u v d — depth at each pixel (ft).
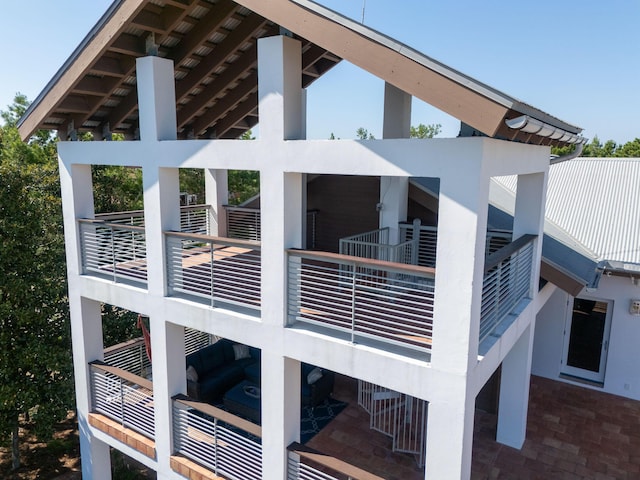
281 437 20.81
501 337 19.88
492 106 13.21
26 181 36.99
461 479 16.53
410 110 29.89
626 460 25.94
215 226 42.47
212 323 22.43
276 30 26.25
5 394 33.68
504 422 27.12
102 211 54.95
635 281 32.50
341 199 37.68
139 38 23.12
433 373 16.46
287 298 19.90
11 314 34.42
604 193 40.57
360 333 18.07
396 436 27.12
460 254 15.38
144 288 25.90
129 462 37.09
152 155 23.56
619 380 34.06
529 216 24.98
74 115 27.30
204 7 23.13
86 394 30.01
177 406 25.16
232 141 20.35
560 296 35.55
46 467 38.11
